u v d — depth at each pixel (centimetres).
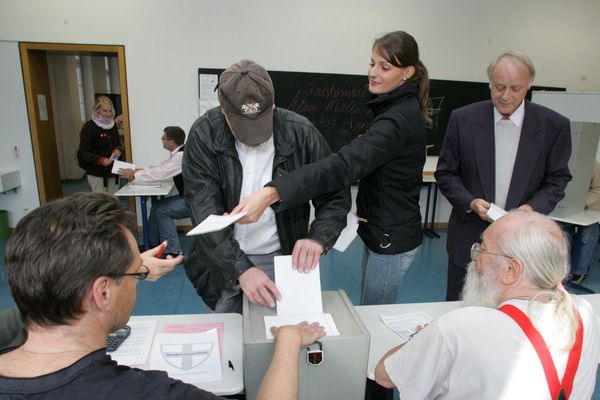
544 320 84
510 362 80
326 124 456
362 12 440
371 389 157
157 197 412
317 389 110
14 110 415
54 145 465
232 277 127
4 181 407
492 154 185
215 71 426
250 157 136
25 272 60
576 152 305
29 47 400
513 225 96
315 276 122
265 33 429
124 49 412
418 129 153
